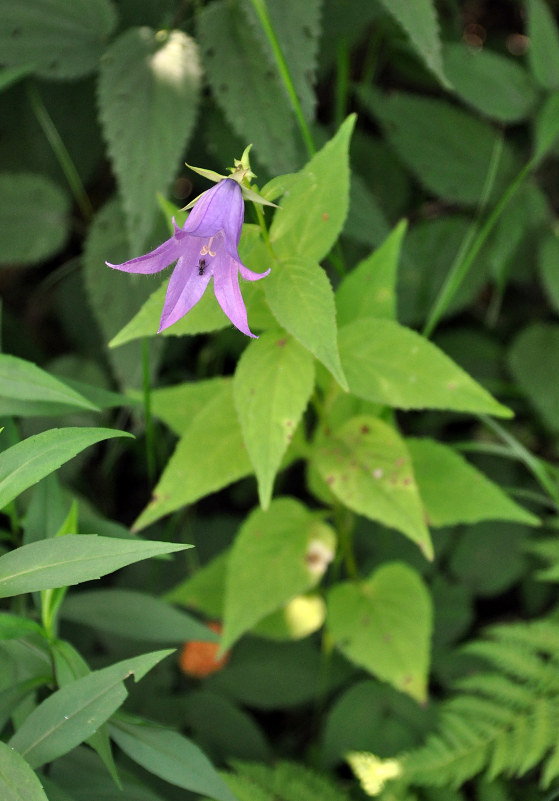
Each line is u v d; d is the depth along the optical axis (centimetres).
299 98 66
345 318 66
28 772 55
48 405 63
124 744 59
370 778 68
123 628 64
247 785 66
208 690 72
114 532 63
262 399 62
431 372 63
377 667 67
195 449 65
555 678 69
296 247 62
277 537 68
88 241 73
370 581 69
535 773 71
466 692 73
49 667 60
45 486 62
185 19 71
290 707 73
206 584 70
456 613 75
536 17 75
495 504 66
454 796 68
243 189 58
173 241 57
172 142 68
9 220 75
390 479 65
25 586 56
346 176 62
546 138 71
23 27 70
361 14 73
